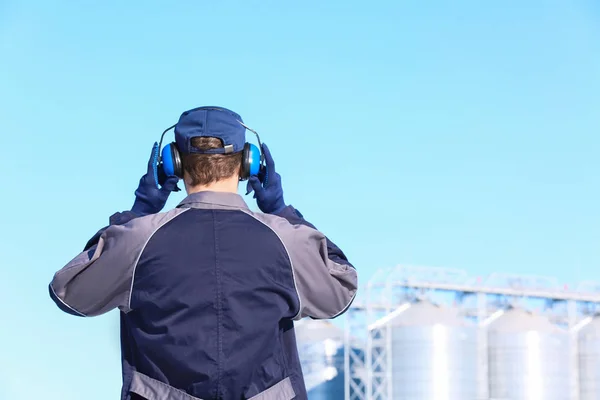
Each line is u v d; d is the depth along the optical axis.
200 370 4.06
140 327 4.19
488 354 109.75
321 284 4.36
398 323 101.75
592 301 112.69
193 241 4.23
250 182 4.50
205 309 4.12
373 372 102.69
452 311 104.69
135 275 4.20
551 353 109.19
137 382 4.16
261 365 4.15
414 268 102.19
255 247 4.26
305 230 4.38
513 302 112.44
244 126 4.49
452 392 100.88
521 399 107.38
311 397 111.00
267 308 4.20
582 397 112.25
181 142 4.41
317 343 112.06
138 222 4.27
